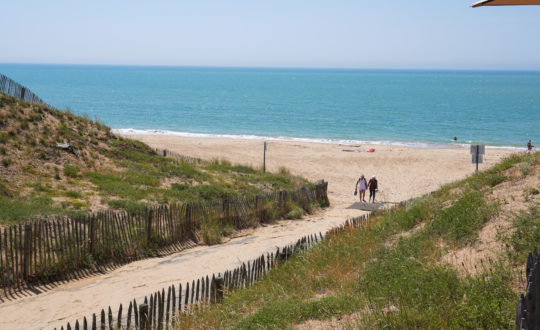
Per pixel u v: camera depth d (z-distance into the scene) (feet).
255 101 370.53
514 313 17.66
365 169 114.42
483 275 21.25
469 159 126.11
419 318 18.80
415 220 37.29
